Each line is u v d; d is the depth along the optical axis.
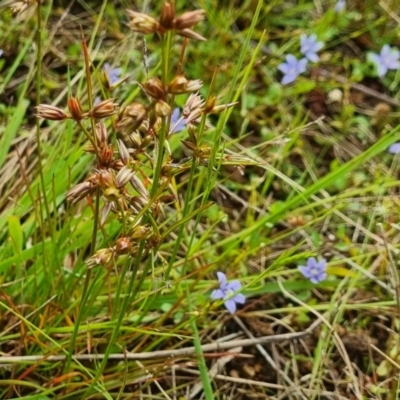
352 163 0.40
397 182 0.43
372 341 0.43
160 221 0.45
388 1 0.57
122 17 0.56
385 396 0.41
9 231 0.39
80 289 0.41
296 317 0.43
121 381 0.39
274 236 0.47
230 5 0.56
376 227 0.48
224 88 0.51
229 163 0.33
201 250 0.45
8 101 0.51
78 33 0.55
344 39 0.56
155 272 0.42
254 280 0.38
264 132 0.51
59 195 0.43
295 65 0.49
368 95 0.54
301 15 0.58
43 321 0.38
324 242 0.47
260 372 0.42
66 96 0.52
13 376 0.38
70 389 0.38
